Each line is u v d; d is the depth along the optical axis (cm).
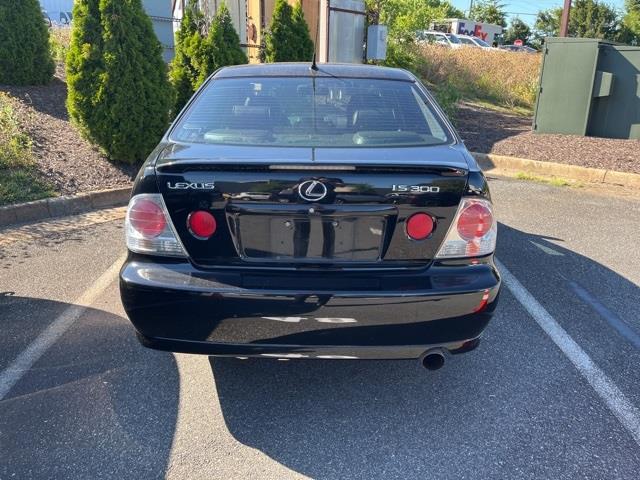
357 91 330
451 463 251
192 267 257
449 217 255
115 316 378
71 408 285
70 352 335
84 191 631
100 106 673
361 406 292
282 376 318
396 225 252
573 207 666
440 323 255
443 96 1164
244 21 1360
